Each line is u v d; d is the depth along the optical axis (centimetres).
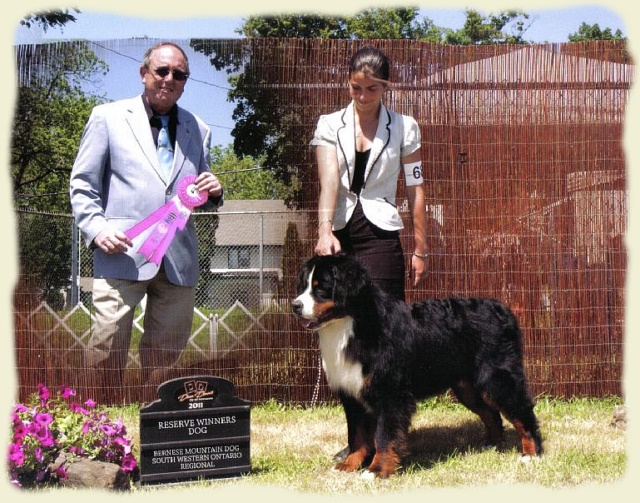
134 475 410
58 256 679
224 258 775
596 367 627
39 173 669
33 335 584
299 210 614
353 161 463
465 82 621
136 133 472
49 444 377
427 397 452
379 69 445
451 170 621
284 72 608
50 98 618
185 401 403
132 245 460
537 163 621
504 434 517
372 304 423
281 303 616
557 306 625
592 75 618
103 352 488
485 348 461
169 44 475
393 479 412
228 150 619
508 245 623
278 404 616
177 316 500
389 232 468
